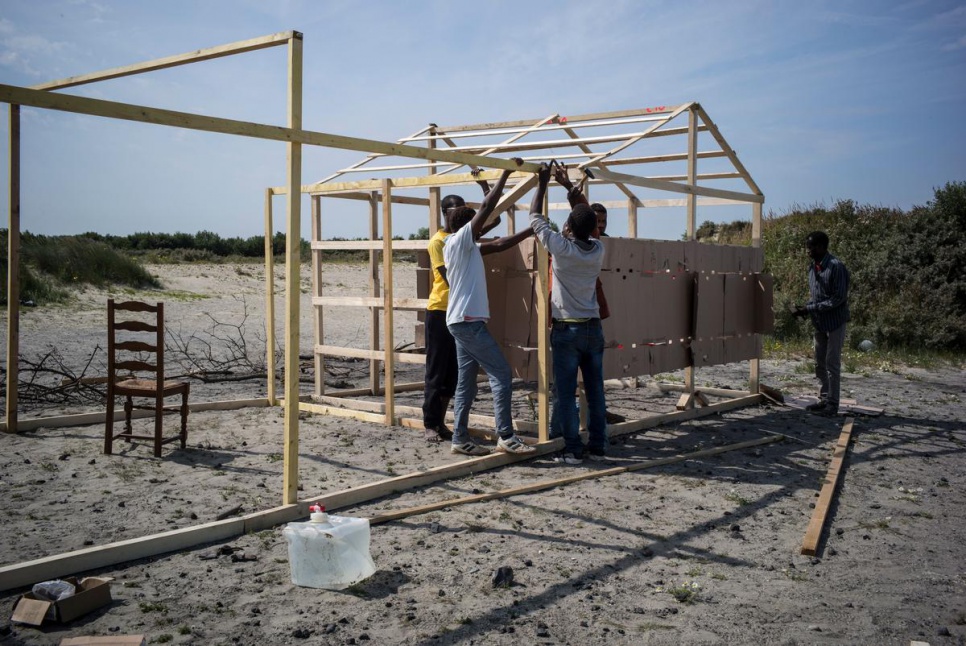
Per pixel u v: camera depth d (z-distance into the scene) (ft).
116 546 12.46
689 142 26.00
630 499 16.67
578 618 10.73
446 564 12.65
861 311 50.19
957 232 50.98
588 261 19.26
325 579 11.67
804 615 10.95
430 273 24.91
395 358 24.56
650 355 24.02
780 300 51.21
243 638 9.95
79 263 62.64
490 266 22.88
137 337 43.62
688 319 25.85
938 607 11.27
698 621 10.71
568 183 20.31
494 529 14.49
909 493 17.46
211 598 11.19
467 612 10.85
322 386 28.99
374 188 24.50
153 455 19.81
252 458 19.71
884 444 22.50
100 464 18.80
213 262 91.91
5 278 53.26
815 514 15.28
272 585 11.73
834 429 24.79
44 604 10.26
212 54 14.87
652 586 11.96
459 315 19.19
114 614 10.62
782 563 13.03
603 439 20.56
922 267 51.39
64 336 42.01
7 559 12.44
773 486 17.94
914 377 37.22
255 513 14.57
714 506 16.25
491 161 18.25
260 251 104.17
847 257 55.36
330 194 28.07
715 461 20.33
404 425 24.20
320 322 28.40
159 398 19.52
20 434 22.11
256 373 34.53
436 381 21.77
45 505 15.46
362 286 79.36
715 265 27.04
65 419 23.36
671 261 24.72
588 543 13.83
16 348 22.39
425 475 17.57
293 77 13.89
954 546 13.98
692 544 13.91
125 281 65.46
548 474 18.69
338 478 17.76
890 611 11.11
